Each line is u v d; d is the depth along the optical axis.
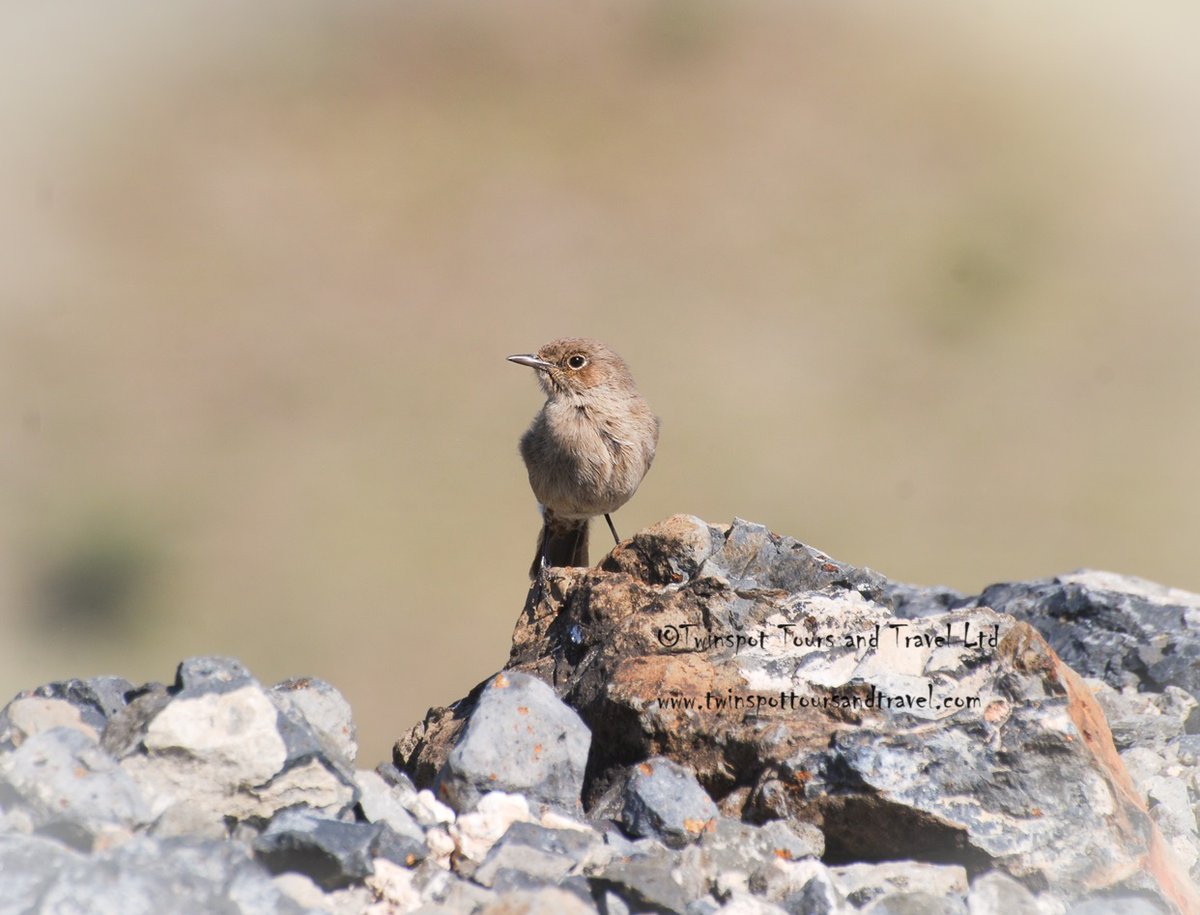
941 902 4.82
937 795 5.12
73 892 4.25
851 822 5.20
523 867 4.85
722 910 4.59
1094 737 5.45
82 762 4.84
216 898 4.41
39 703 5.50
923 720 5.42
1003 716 5.35
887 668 5.65
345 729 5.73
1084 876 5.01
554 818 5.23
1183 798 5.91
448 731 6.13
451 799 5.43
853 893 4.91
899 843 5.16
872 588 6.41
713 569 6.47
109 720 5.50
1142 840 5.18
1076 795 5.15
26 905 4.23
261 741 5.03
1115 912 4.89
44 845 4.45
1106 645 7.45
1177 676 7.16
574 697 6.02
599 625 6.28
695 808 5.29
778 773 5.32
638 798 5.33
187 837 4.64
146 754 4.96
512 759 5.44
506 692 5.59
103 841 4.62
